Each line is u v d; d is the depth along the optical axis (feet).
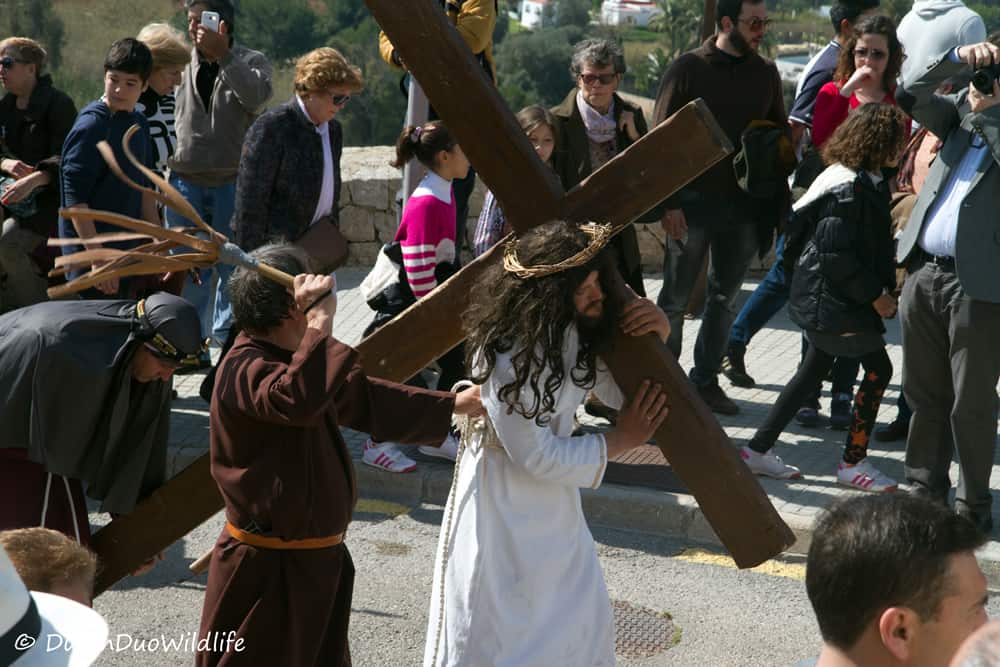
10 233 21.79
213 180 25.21
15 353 13.10
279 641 11.88
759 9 21.43
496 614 12.01
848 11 25.99
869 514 6.88
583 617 12.28
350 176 31.68
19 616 7.78
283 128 20.42
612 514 19.74
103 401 13.21
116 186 20.42
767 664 15.72
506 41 106.32
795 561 18.61
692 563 18.56
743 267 22.58
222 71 24.71
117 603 17.17
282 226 20.59
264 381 11.28
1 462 13.47
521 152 11.59
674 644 16.19
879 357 19.79
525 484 12.04
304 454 11.64
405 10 11.28
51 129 23.62
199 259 11.50
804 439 22.43
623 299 11.57
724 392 24.27
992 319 17.20
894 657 6.66
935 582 6.56
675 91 21.83
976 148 17.07
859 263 18.99
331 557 12.01
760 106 21.99
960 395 17.61
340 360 11.17
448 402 12.25
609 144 21.77
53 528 13.51
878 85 24.32
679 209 22.12
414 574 18.10
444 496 20.57
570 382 11.79
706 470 11.85
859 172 19.07
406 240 19.49
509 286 11.34
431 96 11.59
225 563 11.91
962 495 18.12
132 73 20.10
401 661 15.72
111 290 20.39
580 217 11.64
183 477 13.60
